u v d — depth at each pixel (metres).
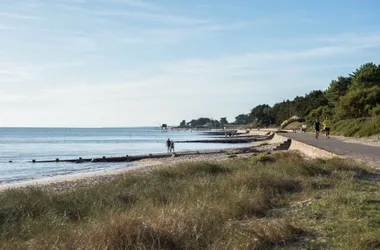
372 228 7.43
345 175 14.41
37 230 8.54
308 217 8.80
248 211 9.59
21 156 58.12
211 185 12.92
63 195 13.90
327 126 42.34
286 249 6.74
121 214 8.38
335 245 6.78
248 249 6.74
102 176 27.55
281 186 12.89
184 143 93.19
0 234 8.34
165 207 9.66
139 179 16.91
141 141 112.31
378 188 11.82
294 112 133.25
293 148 38.50
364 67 83.19
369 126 43.00
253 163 21.91
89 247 6.64
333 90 89.06
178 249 6.97
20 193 14.66
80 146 87.62
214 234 7.46
